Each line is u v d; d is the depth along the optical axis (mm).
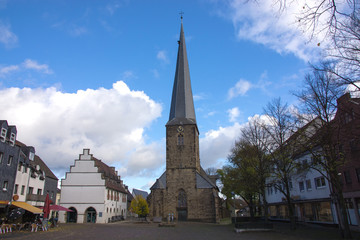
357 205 26953
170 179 56406
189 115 62750
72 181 59562
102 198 58438
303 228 30719
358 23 9773
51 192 51938
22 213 36250
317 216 34719
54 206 39594
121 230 33125
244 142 38688
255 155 35469
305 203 38031
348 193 27938
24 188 40094
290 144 26922
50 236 25531
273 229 29391
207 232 30094
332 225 30969
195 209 54188
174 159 57562
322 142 21734
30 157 42656
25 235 26453
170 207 54875
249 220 47219
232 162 43625
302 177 34969
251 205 47594
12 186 35438
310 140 23094
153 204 55438
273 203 51656
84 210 57844
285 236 24078
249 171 36844
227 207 81625
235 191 47875
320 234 24500
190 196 54938
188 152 57656
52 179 52500
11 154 35406
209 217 53406
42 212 36188
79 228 36625
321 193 33188
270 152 30469
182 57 67688
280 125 29078
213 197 54406
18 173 38188
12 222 35000
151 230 33219
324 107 21172
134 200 68250
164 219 54344
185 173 56438
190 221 53656
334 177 21578
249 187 39031
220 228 36469
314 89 21625
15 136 36531
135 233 28953
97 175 59625
